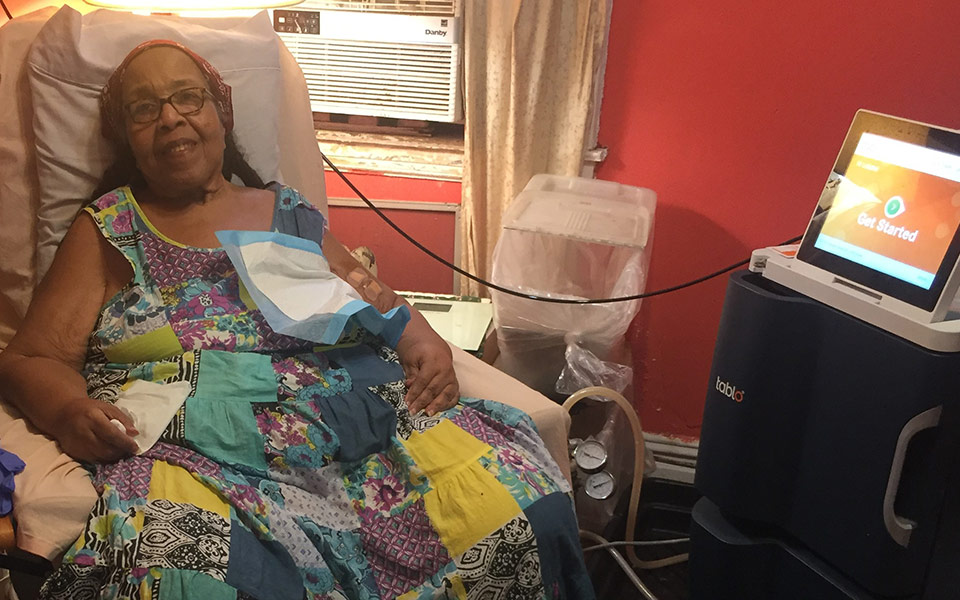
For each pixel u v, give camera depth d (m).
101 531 1.09
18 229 1.46
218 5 1.63
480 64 1.88
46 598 1.06
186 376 1.27
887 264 1.22
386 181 2.06
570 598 1.28
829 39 1.67
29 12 1.62
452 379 1.43
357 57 1.95
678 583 1.83
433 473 1.27
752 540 1.44
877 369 1.21
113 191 1.42
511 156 1.89
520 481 1.25
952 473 1.22
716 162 1.83
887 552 1.24
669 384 2.01
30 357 1.29
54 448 1.20
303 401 1.29
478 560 1.19
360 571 1.19
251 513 1.13
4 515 1.07
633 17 1.77
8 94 1.42
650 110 1.83
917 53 1.62
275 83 1.58
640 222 1.64
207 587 1.03
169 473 1.16
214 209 1.45
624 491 1.90
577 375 1.69
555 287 1.69
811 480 1.35
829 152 1.74
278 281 1.37
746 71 1.74
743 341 1.37
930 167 1.20
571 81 1.83
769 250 1.42
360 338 1.44
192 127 1.37
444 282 2.14
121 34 1.43
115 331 1.31
